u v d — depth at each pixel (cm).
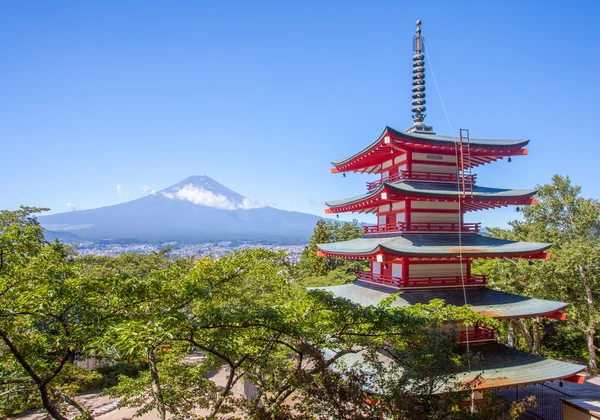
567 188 4438
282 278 1448
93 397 2723
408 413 903
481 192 2212
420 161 2280
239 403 1165
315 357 1026
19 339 1080
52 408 1048
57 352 1252
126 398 1466
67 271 1051
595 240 4134
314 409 955
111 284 1002
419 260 2044
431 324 1306
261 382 1168
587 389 2741
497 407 1011
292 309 1252
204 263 1179
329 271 5503
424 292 2045
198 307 1195
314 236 6044
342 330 1241
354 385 937
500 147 2223
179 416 1279
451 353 1191
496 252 1944
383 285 2197
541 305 1978
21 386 1279
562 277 3161
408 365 1102
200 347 1104
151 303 1045
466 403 1206
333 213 2798
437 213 2219
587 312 3250
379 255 1839
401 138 2117
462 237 2200
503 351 1936
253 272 1279
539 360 1873
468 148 2184
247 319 1065
